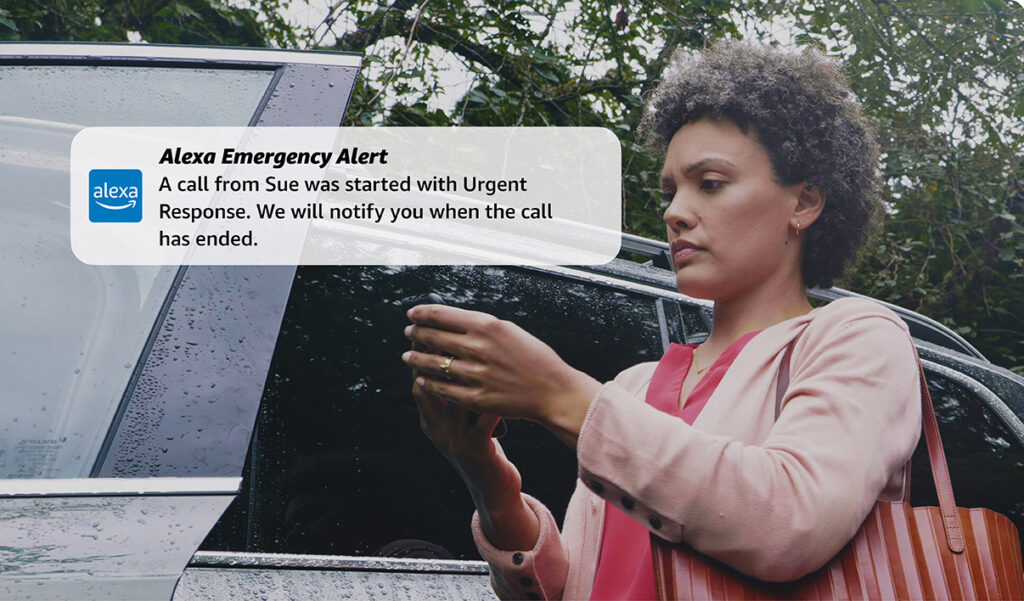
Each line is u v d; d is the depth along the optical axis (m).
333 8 5.11
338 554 1.42
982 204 6.08
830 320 0.98
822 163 1.07
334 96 1.36
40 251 1.17
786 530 0.83
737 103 1.05
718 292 1.06
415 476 1.51
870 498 0.87
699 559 0.88
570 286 1.92
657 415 0.88
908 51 6.26
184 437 1.05
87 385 1.08
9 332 1.10
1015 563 0.98
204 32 5.13
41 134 1.28
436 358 0.89
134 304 1.13
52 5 4.74
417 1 5.21
